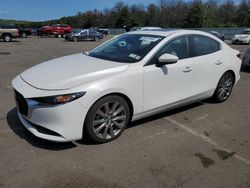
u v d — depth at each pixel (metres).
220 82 5.39
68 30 39.34
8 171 3.06
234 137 4.10
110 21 92.00
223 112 5.12
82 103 3.33
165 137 4.00
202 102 5.65
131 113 3.99
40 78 3.59
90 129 3.51
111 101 3.63
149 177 3.04
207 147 3.76
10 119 4.45
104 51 4.58
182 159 3.43
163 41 4.24
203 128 4.38
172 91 4.36
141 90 3.91
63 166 3.19
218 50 5.26
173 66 4.27
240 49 20.59
